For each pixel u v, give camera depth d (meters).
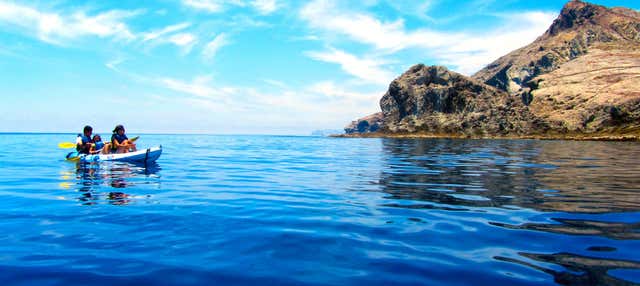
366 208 5.61
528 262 3.25
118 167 11.42
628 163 14.04
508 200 6.24
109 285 2.75
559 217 4.97
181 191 7.17
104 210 5.29
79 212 5.14
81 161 13.27
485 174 10.28
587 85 72.12
